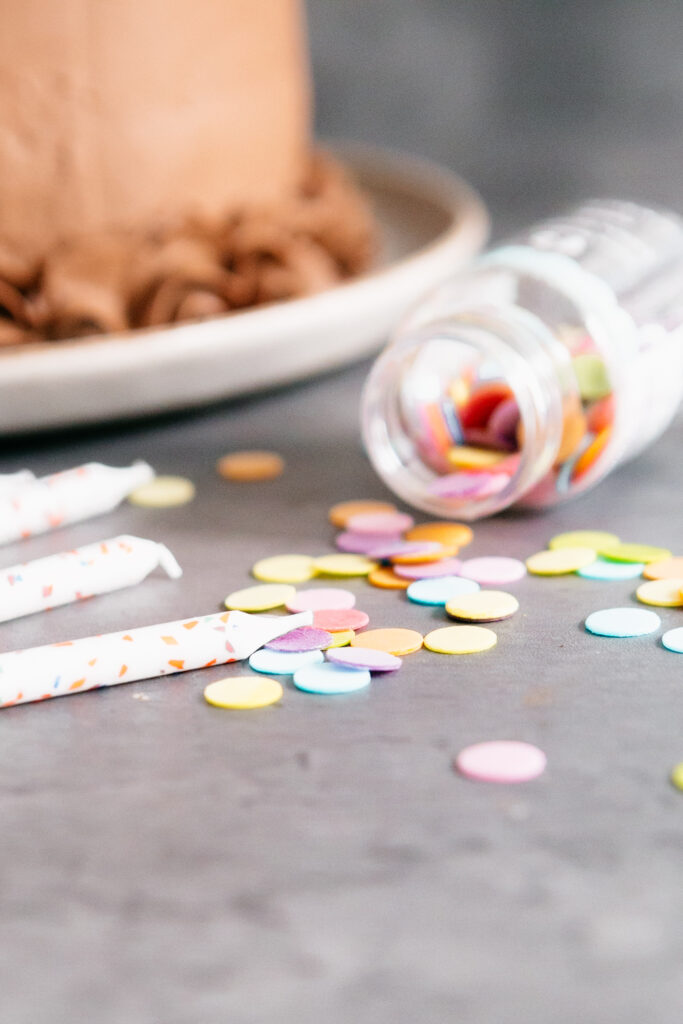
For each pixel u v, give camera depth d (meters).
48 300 0.30
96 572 0.26
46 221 0.31
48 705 0.24
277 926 0.20
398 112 0.55
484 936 0.20
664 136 0.55
